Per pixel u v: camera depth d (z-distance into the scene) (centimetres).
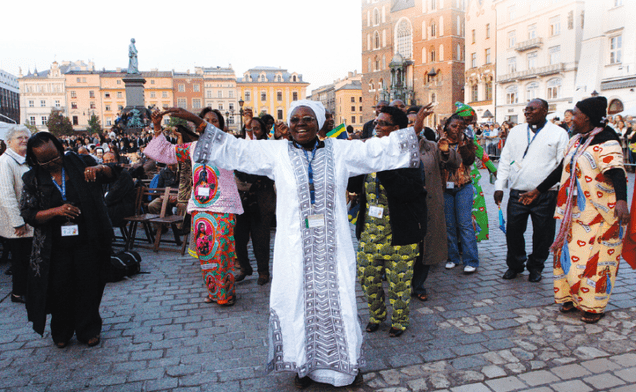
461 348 337
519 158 478
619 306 407
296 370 269
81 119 8175
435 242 424
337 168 279
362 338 286
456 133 439
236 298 456
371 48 6581
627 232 376
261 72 8594
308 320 272
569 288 391
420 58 5822
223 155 276
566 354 324
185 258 618
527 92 3688
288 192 274
